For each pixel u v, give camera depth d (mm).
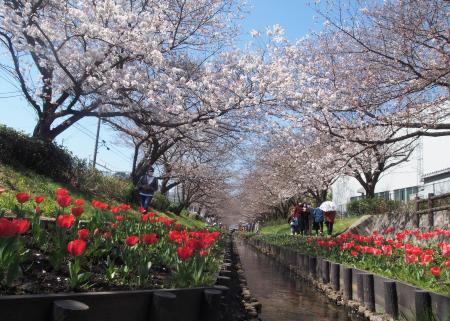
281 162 22375
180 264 4445
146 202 14773
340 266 9180
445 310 5027
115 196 16344
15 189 9375
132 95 14922
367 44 11289
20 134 12188
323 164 14148
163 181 29703
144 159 20625
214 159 27250
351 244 9922
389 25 10789
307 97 12977
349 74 11734
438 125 10570
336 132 12445
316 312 7816
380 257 8523
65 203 4445
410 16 10062
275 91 14008
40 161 12484
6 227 2828
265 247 24672
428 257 6633
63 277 3656
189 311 3795
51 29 12148
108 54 12359
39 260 3889
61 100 13266
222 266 7000
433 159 23047
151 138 18875
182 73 14938
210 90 13875
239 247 32562
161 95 13461
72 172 14367
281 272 14664
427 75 10180
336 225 23859
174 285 4223
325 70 13328
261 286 11148
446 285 5941
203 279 4621
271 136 16188
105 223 6121
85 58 11672
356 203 24375
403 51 10078
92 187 15305
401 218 15969
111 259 4742
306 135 16031
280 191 28969
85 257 4379
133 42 11836
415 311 5523
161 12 13633
